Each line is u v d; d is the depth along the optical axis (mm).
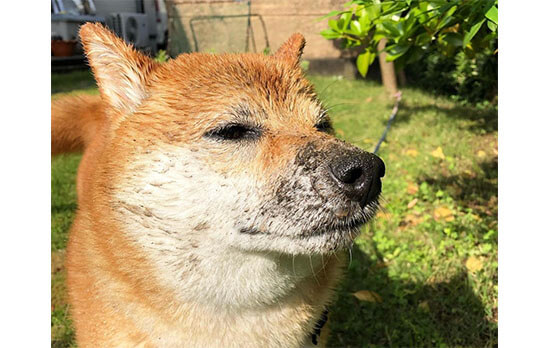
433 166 731
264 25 1411
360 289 486
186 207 265
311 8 1397
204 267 271
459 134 844
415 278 492
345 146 258
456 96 1051
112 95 302
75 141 476
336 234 258
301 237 258
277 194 259
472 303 456
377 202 270
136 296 281
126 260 278
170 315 282
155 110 282
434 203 615
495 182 673
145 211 269
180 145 268
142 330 287
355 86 1241
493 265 487
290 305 300
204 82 284
